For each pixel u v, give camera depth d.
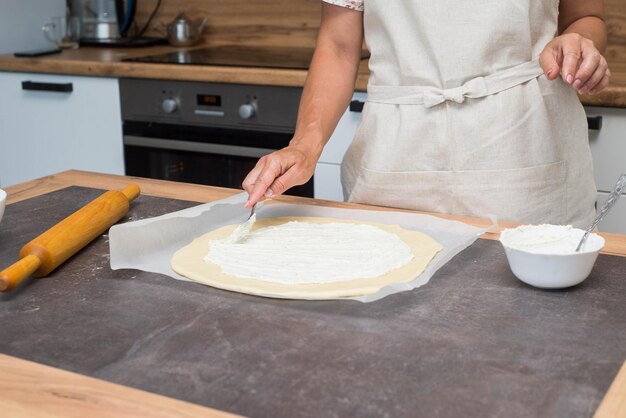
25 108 2.66
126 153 2.54
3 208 1.19
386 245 1.13
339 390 0.75
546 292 0.97
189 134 2.44
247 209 1.34
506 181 1.40
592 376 0.77
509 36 1.37
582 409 0.71
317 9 2.78
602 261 1.07
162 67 2.39
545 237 1.07
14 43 2.84
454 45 1.37
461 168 1.41
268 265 1.06
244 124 2.35
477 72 1.38
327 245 1.14
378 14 1.43
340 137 2.17
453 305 0.93
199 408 0.72
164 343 0.85
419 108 1.42
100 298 0.97
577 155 1.46
